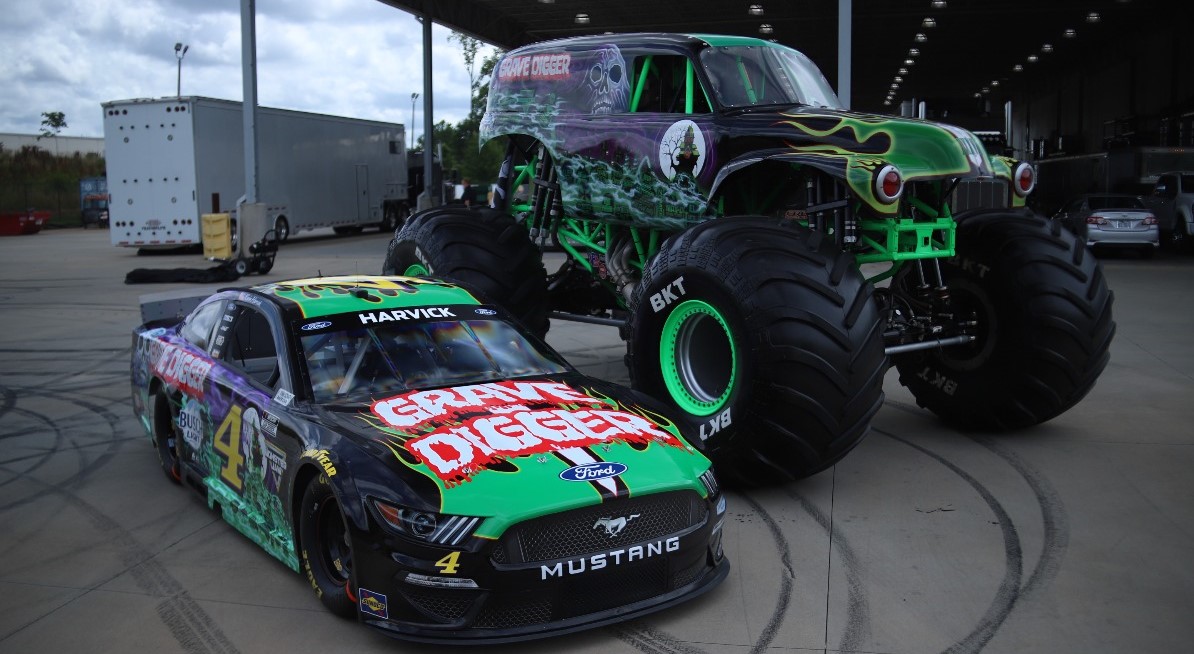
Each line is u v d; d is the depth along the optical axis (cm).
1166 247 2617
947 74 5178
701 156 703
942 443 736
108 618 450
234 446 530
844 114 680
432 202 3125
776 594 465
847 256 601
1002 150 2362
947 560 506
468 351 524
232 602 464
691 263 607
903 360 800
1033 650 407
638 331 649
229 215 2536
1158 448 707
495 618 393
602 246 836
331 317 523
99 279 2039
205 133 2655
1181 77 3369
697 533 430
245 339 557
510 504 392
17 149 7206
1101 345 725
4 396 919
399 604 398
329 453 431
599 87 796
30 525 577
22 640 429
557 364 544
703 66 722
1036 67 5016
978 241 735
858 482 640
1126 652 404
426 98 3077
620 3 2978
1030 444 726
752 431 578
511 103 863
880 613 444
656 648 410
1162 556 508
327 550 450
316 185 3231
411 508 394
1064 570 492
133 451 736
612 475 415
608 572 407
